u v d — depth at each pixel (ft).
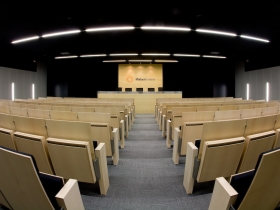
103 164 5.05
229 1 12.65
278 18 15.21
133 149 9.14
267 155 2.47
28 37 20.65
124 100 19.88
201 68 39.88
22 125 5.50
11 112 8.65
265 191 2.90
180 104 12.05
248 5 13.15
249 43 23.02
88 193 5.21
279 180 2.91
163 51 27.91
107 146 6.63
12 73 30.09
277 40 21.57
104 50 27.35
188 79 40.45
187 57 32.89
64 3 12.98
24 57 31.96
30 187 2.77
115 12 14.46
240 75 35.83
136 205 4.69
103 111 9.10
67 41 22.48
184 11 14.21
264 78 29.37
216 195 3.06
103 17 15.29
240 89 35.83
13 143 5.24
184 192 5.27
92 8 13.70
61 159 4.68
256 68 31.22
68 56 31.55
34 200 2.96
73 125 4.84
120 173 6.46
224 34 19.51
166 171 6.62
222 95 38.70
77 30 18.33
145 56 32.09
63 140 4.57
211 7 13.57
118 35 20.22
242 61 35.14
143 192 5.27
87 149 4.36
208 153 4.37
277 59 26.53
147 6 13.47
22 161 2.53
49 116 7.55
